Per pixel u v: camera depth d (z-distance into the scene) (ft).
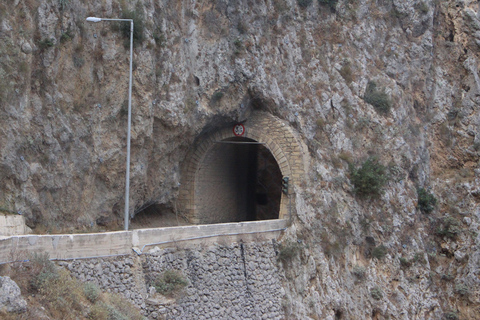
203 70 105.50
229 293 86.02
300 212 108.47
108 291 65.77
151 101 91.71
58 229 76.74
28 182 71.41
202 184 116.37
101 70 84.89
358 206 115.55
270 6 119.14
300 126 115.14
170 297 73.87
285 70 117.91
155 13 95.50
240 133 115.55
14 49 70.23
